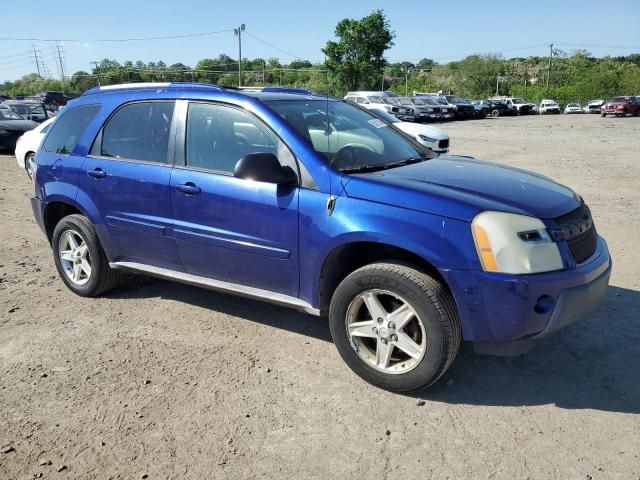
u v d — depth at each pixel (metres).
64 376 3.76
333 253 3.54
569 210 3.46
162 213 4.30
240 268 4.01
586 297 3.27
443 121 38.97
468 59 90.75
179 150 4.24
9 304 4.99
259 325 4.49
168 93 4.40
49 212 5.23
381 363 3.50
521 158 14.88
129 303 4.98
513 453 2.94
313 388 3.58
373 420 3.25
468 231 3.15
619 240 6.64
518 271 3.09
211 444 3.05
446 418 3.25
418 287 3.23
